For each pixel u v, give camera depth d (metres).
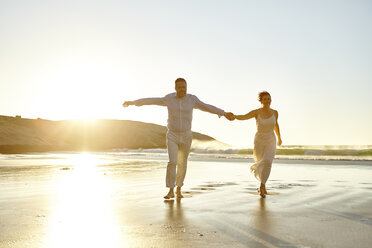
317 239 2.77
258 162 5.61
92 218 3.58
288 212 3.87
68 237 2.87
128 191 5.65
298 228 3.14
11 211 3.94
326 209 4.04
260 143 5.66
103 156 22.50
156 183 6.75
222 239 2.78
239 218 3.56
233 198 4.91
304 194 5.28
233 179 7.59
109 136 52.72
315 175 8.55
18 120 52.28
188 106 5.30
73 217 3.63
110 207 4.21
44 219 3.54
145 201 4.67
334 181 7.12
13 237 2.86
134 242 2.71
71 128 53.94
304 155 22.12
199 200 4.75
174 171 5.03
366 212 3.87
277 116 5.79
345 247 2.56
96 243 2.70
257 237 2.84
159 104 5.33
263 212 3.88
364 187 6.11
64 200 4.72
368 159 16.34
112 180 7.30
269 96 5.64
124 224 3.32
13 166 11.70
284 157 19.39
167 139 5.20
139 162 14.70
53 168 10.76
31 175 8.39
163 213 3.84
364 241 2.72
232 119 5.64
